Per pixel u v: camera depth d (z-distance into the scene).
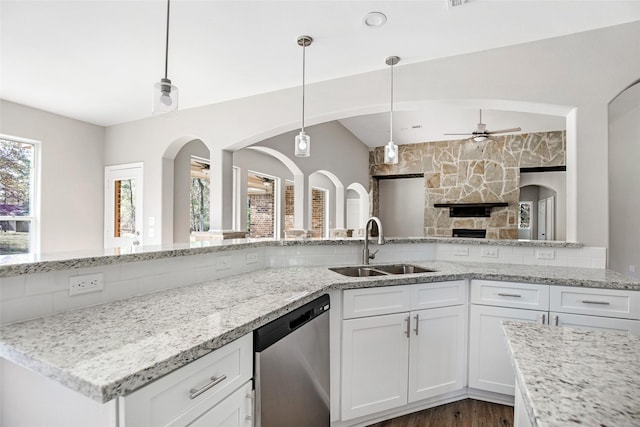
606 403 0.62
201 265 1.81
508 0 2.21
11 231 4.03
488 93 2.86
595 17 2.41
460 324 2.22
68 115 4.52
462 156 7.81
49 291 1.17
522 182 8.01
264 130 3.81
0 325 1.05
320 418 1.64
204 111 4.21
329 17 2.38
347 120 6.73
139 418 0.77
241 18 2.38
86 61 2.99
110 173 5.00
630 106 3.85
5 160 4.01
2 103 3.89
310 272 2.17
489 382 2.19
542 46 2.71
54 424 0.89
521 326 1.09
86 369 0.76
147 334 0.99
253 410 1.21
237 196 5.64
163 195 4.57
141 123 4.70
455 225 7.81
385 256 2.72
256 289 1.64
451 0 2.20
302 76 3.37
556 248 2.59
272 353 1.28
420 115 6.07
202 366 0.96
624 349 0.89
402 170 8.45
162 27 2.47
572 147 2.71
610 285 1.95
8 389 1.00
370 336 1.94
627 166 4.18
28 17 2.32
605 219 2.53
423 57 2.99
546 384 0.70
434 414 2.14
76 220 4.66
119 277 1.40
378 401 1.96
